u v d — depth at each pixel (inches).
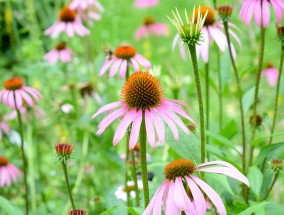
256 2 25.1
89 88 41.6
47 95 44.8
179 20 19.9
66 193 36.0
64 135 41.6
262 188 26.4
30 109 40.8
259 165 27.3
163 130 19.3
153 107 20.0
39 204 39.1
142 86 19.9
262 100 47.0
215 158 27.5
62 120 42.4
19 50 48.6
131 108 20.0
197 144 22.4
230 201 26.0
